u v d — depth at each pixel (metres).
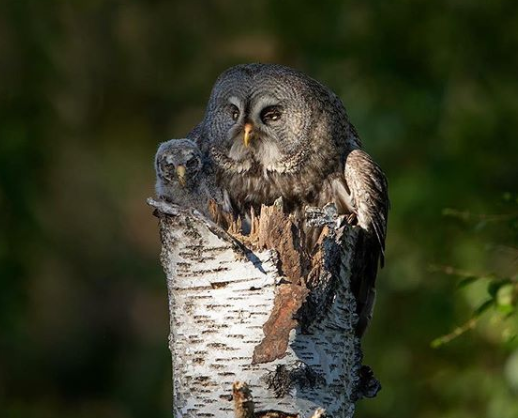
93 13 18.52
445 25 16.30
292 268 8.19
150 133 19.05
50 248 17.16
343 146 10.64
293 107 10.51
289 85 10.57
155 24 18.75
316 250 8.29
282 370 8.08
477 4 16.33
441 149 15.55
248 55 18.12
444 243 14.88
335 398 8.24
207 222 8.28
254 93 10.54
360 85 16.02
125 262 18.72
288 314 8.12
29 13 17.67
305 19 17.19
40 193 17.22
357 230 8.83
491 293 10.02
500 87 15.96
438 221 14.94
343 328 8.41
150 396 17.81
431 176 15.23
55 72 17.69
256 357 8.10
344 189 10.45
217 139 10.66
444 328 14.59
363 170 10.30
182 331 8.34
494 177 15.60
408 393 14.75
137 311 19.05
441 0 16.42
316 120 10.52
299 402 8.06
